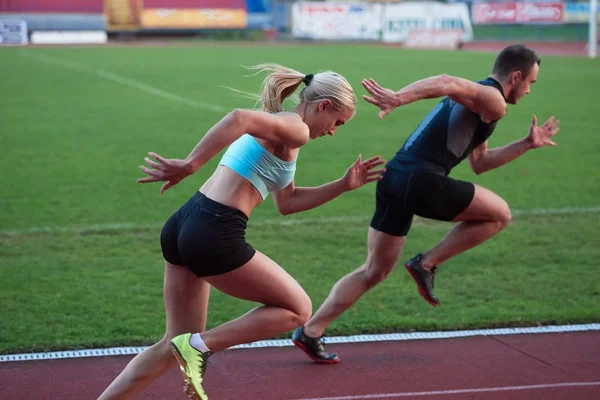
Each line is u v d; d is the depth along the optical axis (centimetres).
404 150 745
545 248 1172
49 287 966
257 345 784
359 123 2519
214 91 3294
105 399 559
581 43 6519
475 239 750
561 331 829
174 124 2462
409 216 738
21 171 1716
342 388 675
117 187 1567
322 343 734
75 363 729
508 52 742
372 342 799
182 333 563
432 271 763
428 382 688
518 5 6619
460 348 778
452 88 684
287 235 1237
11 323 834
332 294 738
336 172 1752
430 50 5678
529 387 675
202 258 527
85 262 1078
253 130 503
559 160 1892
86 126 2397
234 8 7456
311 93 562
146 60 4766
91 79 3741
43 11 6988
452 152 730
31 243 1168
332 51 5497
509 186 1614
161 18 7306
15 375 697
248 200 544
